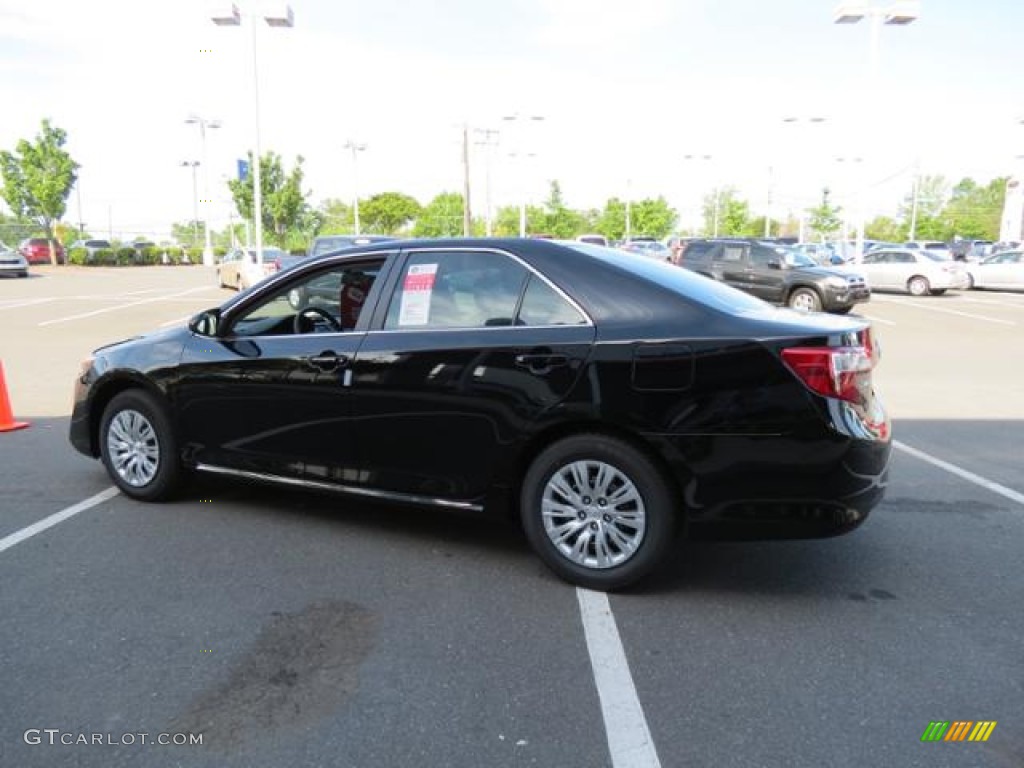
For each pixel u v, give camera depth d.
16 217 45.88
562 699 2.90
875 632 3.43
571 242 4.26
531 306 3.91
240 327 4.91
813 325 3.61
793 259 19.08
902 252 25.84
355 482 4.32
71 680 3.00
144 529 4.59
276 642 3.30
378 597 3.73
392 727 2.73
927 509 5.07
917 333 15.35
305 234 47.69
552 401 3.73
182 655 3.19
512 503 4.05
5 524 4.66
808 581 3.96
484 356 3.89
